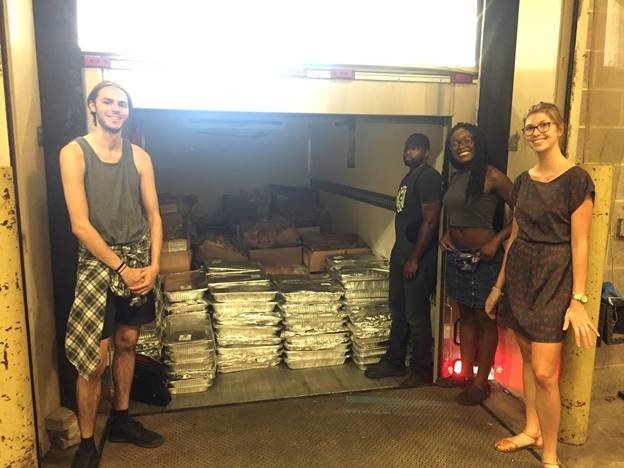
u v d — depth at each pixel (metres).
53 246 2.38
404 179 3.05
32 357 2.15
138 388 2.77
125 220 2.13
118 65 2.36
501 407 2.77
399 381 3.09
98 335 2.06
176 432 2.52
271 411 2.73
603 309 2.46
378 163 3.90
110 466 2.25
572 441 2.42
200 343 2.92
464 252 2.71
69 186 2.00
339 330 3.30
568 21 2.43
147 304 2.29
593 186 1.99
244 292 3.22
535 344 2.07
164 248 3.63
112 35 2.36
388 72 2.67
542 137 2.03
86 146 2.04
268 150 5.38
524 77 2.68
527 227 2.11
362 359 3.22
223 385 3.03
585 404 2.40
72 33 2.27
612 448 2.41
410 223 2.99
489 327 2.73
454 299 2.84
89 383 2.10
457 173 2.74
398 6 2.65
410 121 3.17
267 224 4.40
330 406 2.79
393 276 3.09
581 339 1.98
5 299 1.86
